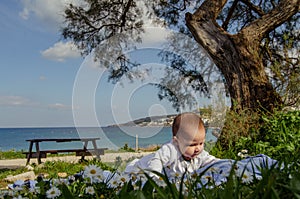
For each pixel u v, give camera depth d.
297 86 6.14
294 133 4.65
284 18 6.82
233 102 6.31
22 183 2.02
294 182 1.12
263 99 6.35
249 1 9.27
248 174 1.48
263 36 6.85
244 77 6.54
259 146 4.70
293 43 9.39
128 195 1.12
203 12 7.07
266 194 0.98
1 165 10.08
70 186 1.75
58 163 7.83
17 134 75.12
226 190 1.05
